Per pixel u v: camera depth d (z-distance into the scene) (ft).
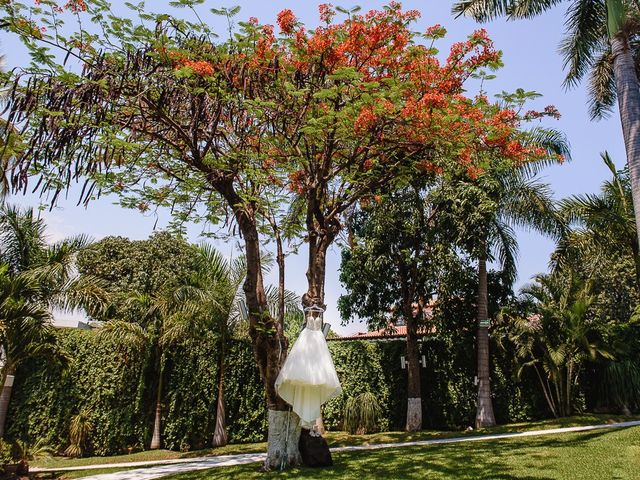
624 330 55.57
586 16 39.37
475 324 55.83
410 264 54.13
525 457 28.04
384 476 24.80
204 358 51.39
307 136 29.63
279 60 27.12
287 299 52.85
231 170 28.53
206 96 24.56
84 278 41.93
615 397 51.42
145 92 24.23
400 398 55.72
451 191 49.65
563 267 53.98
